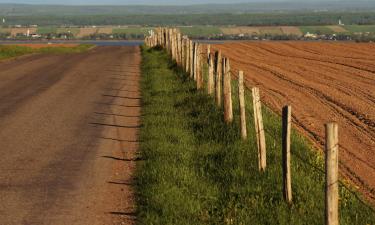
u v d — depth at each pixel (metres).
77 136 23.95
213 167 17.80
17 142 22.84
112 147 21.91
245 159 17.98
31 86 42.03
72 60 74.69
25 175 18.09
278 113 29.66
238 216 13.72
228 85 23.44
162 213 14.14
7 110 30.70
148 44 128.75
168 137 22.50
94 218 14.33
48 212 14.73
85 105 32.44
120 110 30.64
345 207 15.08
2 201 15.55
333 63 59.75
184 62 45.56
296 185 15.62
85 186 16.94
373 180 18.92
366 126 27.08
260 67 56.72
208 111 26.47
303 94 36.94
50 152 21.16
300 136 23.03
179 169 17.41
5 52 88.62
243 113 20.64
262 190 15.35
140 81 45.41
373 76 46.62
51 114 29.41
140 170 18.28
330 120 28.52
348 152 22.38
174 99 32.22
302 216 13.76
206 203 14.85
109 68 59.81
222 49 90.50
